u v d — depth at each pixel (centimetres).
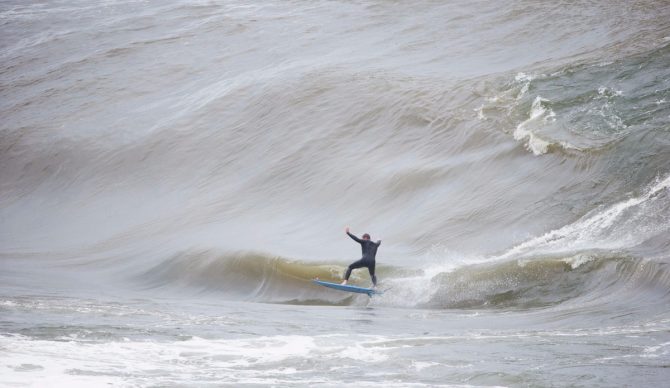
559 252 6262
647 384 3372
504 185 7919
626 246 6084
